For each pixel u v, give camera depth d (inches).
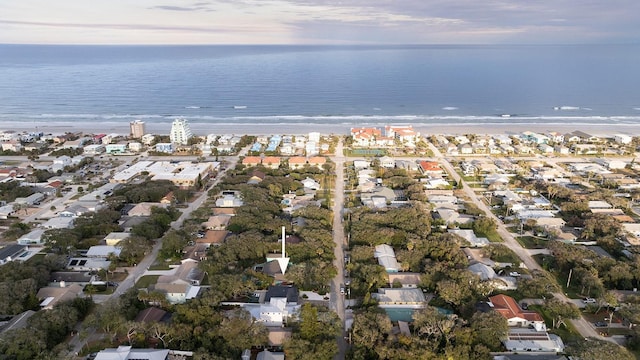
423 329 4126.5
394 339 4047.7
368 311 4394.7
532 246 6245.1
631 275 5113.2
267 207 7017.7
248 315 4234.7
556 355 3973.9
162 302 4554.6
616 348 3754.9
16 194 7780.5
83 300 4571.9
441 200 7642.7
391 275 5211.6
